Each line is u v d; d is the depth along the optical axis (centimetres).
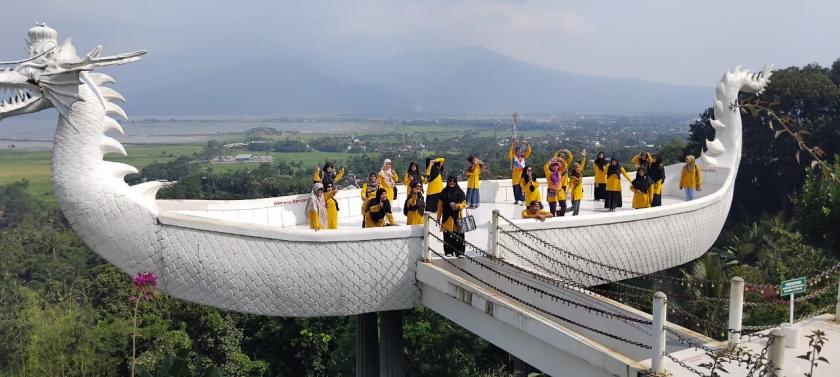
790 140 4628
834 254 3069
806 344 945
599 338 1041
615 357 855
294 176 9550
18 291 4316
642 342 959
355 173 9412
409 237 1398
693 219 1922
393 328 1759
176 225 1373
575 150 10731
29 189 12531
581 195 2061
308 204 1534
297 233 1363
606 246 1672
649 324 840
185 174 11625
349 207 2112
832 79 5169
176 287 1408
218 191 7850
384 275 1399
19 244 6028
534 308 1066
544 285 1194
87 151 1352
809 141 4603
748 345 916
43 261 5744
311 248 1370
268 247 1372
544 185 2497
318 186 1534
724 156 2433
